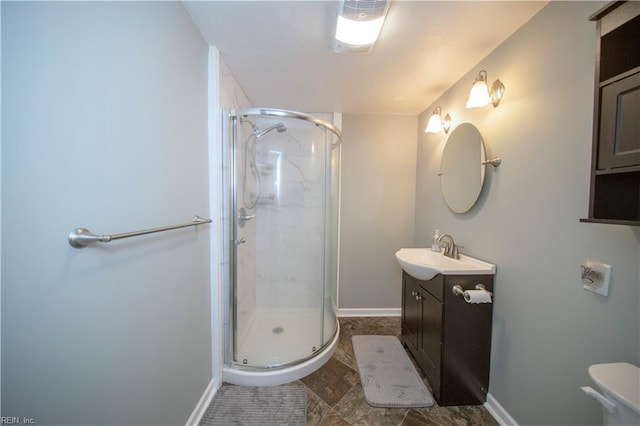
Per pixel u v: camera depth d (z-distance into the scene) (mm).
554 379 1040
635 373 737
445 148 1915
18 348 525
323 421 1309
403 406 1403
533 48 1148
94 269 680
